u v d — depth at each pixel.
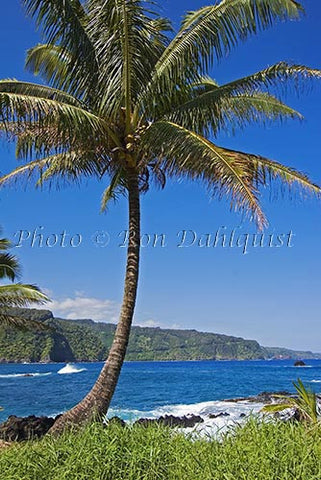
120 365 10.25
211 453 4.50
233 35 10.09
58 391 35.16
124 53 10.17
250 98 10.98
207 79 12.17
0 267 19.67
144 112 10.73
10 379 51.09
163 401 26.27
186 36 10.30
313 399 7.32
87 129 9.91
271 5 9.59
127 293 10.62
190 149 8.91
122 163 11.00
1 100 8.62
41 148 11.08
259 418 5.27
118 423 5.50
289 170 10.02
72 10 9.91
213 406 21.34
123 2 9.90
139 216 11.06
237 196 7.87
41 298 18.80
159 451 4.62
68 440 5.02
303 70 9.87
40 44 11.88
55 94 10.17
